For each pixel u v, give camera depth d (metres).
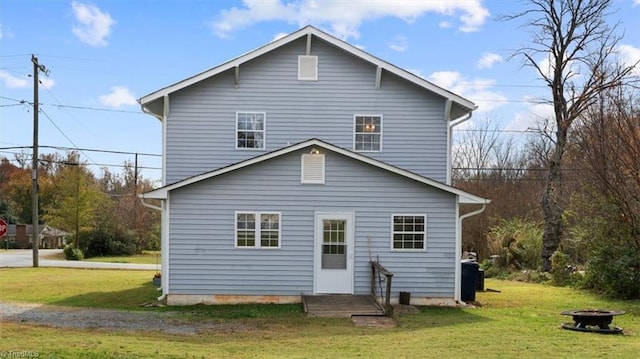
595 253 17.98
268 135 17.20
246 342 10.01
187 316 13.09
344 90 17.36
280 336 10.71
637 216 16.81
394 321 12.62
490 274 25.09
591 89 23.16
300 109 17.30
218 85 17.22
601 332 11.20
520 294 17.89
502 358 8.53
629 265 16.78
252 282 15.06
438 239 15.25
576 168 23.50
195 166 17.02
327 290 15.12
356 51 17.00
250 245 15.10
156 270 26.23
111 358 7.83
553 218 24.27
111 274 24.28
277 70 17.31
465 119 17.22
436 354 8.85
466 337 10.53
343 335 10.85
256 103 17.23
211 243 15.05
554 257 22.00
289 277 15.12
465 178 39.53
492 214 33.88
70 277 22.59
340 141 17.28
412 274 15.19
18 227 54.81
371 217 15.24
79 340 9.43
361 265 15.19
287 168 15.23
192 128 17.08
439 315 13.59
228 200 15.10
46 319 12.32
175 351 8.72
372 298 14.82
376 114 17.33
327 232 15.24
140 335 10.50
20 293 17.23
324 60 17.39
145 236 49.69
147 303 15.00
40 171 60.16
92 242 42.88
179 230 15.02
